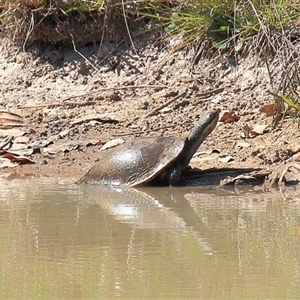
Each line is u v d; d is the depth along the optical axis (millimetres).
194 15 27812
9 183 19875
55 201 17156
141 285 10297
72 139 24250
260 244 12703
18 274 10945
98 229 14086
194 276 10727
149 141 20031
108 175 19609
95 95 27578
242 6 26641
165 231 13891
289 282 10352
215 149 21812
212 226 14266
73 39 29922
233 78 26656
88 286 10281
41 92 28609
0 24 31547
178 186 19312
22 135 24766
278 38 24969
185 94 26453
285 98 21250
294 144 21266
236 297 9656
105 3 29359
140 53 29188
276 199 17219
